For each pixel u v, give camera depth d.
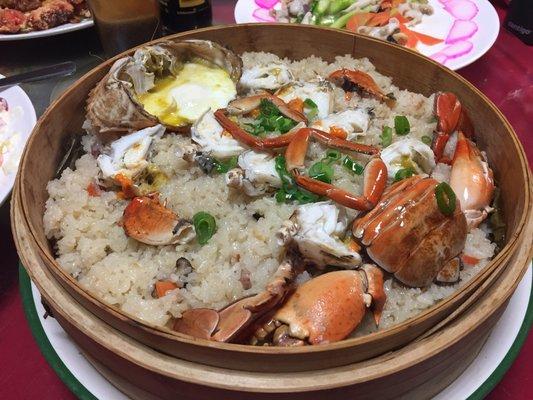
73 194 0.26
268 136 0.27
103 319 0.21
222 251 0.24
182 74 0.31
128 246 0.25
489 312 0.21
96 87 0.29
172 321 0.22
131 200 0.26
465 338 0.21
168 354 0.20
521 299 0.26
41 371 0.28
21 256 0.23
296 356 0.19
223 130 0.27
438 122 0.28
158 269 0.24
